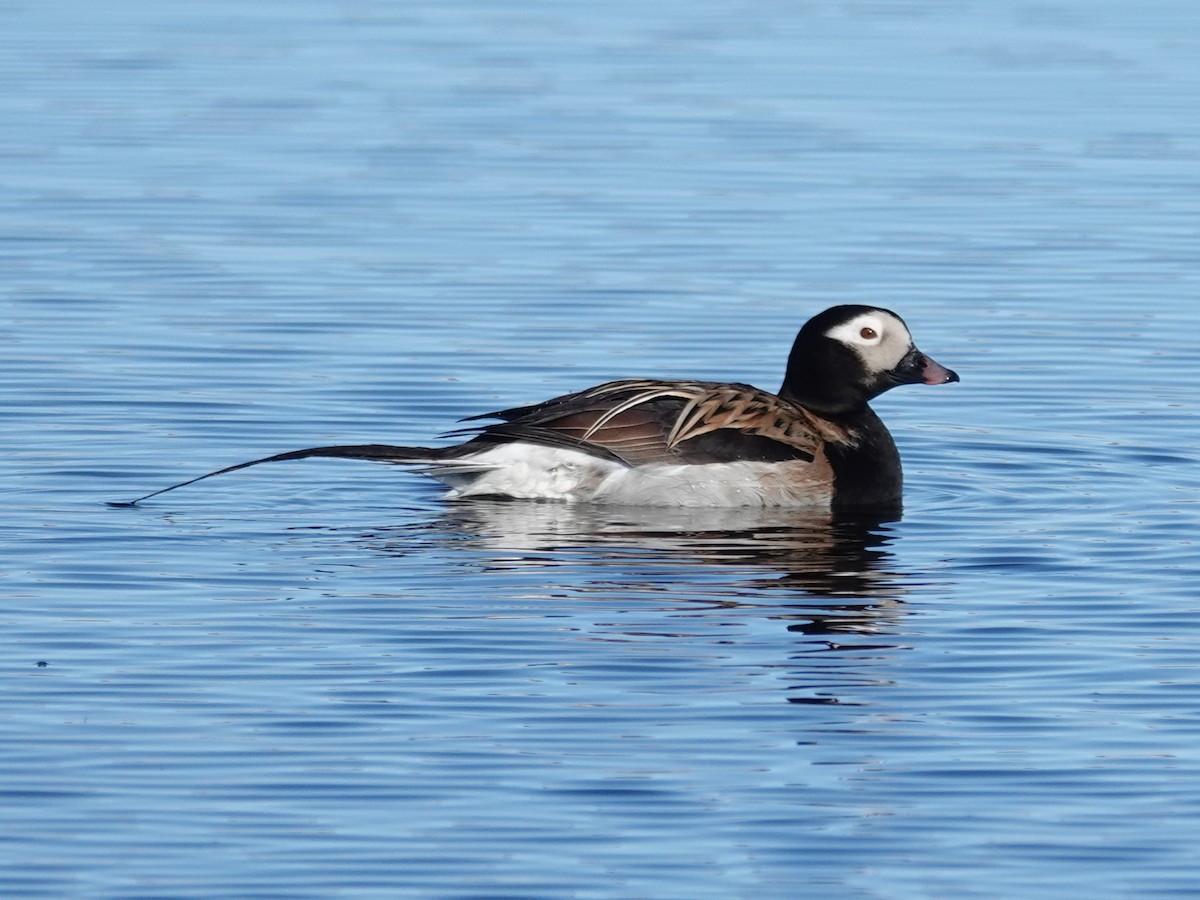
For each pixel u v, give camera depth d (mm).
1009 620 12742
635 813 9977
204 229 24625
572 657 11977
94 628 12398
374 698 11328
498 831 9781
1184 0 41312
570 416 15773
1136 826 9891
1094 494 15906
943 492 16094
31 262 23000
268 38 36688
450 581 13438
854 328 16578
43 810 9945
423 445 17156
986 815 10000
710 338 20656
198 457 16594
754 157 28531
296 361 19562
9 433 17078
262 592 13133
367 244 24125
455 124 30281
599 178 27375
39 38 36406
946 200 26391
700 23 38594
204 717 11047
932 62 34969
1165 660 12023
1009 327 21094
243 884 9273
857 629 12555
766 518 15359
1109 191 26922
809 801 10133
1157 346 20359
